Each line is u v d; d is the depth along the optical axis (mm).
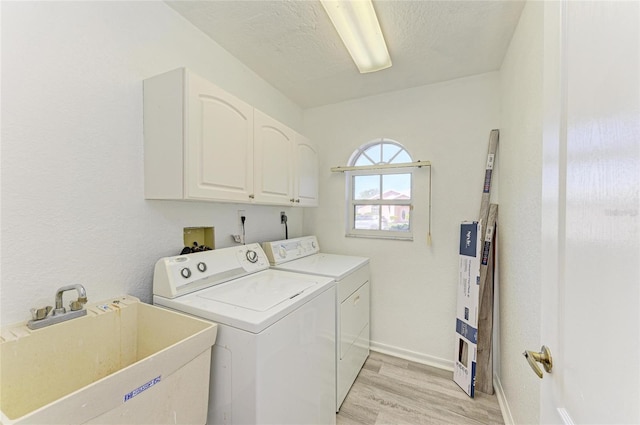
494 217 1961
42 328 933
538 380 1162
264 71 2094
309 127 2805
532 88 1257
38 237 1002
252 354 1002
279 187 1905
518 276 1457
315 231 2775
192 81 1239
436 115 2254
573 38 575
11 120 935
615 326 419
